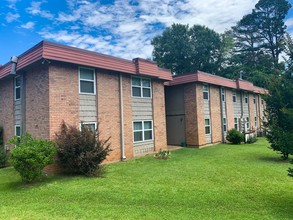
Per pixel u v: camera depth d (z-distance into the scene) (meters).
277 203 5.50
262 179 7.68
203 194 6.18
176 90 18.53
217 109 19.69
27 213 4.94
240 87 22.22
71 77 10.18
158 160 11.80
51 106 9.35
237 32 47.69
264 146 16.86
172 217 4.66
